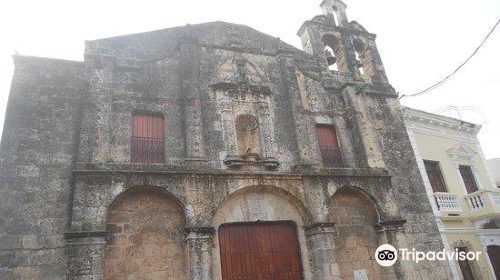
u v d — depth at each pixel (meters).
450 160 22.11
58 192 12.23
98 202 12.00
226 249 13.78
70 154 12.93
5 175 11.93
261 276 13.87
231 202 14.27
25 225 11.51
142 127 14.33
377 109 18.62
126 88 14.58
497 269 20.12
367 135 17.27
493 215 20.02
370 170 16.44
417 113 21.41
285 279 14.11
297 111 16.56
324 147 16.94
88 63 14.14
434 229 16.78
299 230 14.87
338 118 17.80
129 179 12.66
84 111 13.27
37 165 12.40
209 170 13.85
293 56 18.08
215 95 15.79
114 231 12.30
